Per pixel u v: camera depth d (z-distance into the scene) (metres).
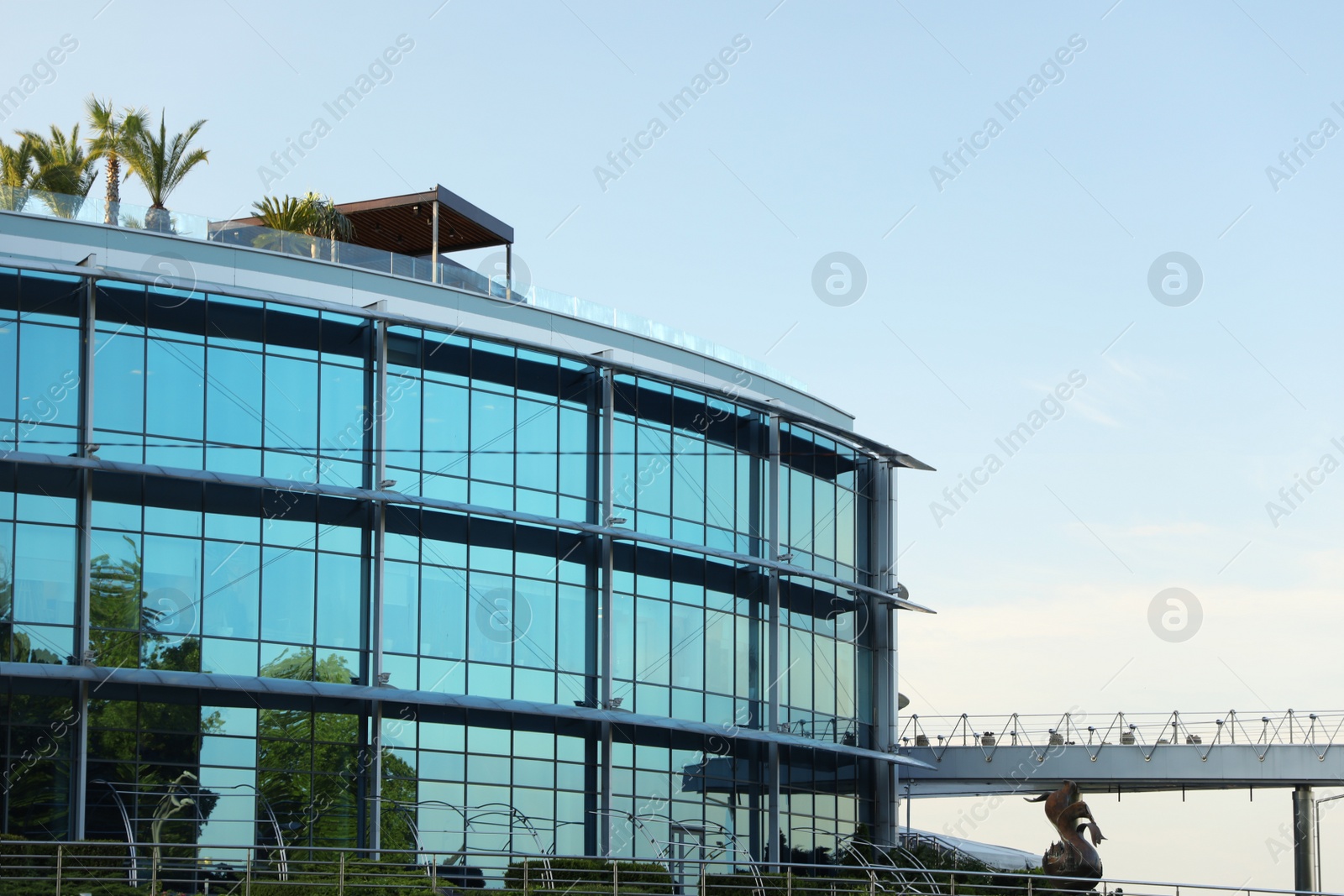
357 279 36.12
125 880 28.48
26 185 53.12
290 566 34.12
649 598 39.62
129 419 32.78
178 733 32.34
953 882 33.72
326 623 34.34
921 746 52.78
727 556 40.09
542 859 33.19
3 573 31.25
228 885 30.73
